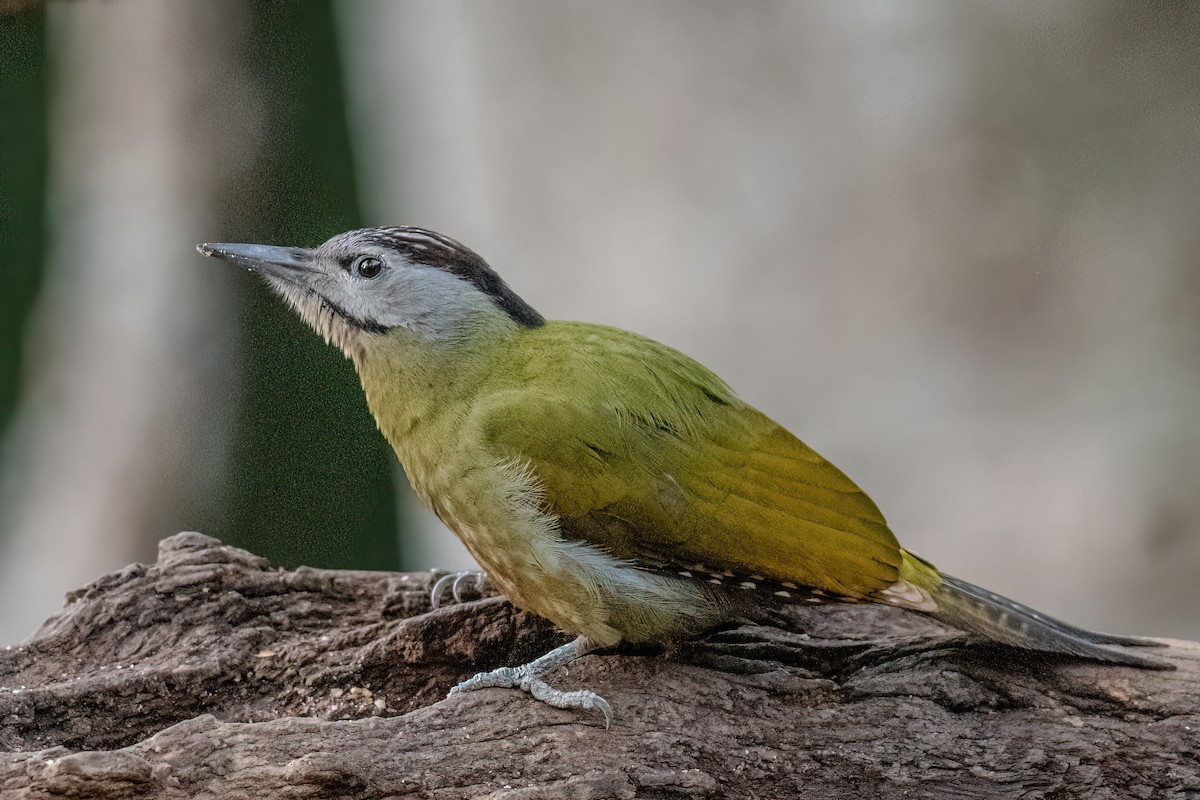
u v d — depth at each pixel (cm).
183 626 805
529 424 740
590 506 734
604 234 1371
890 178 1291
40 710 719
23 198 1335
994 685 747
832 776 688
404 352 779
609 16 1324
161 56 1304
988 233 1278
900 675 754
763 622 826
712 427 755
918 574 755
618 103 1341
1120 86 1231
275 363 1365
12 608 1352
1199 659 768
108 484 1338
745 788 679
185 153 1314
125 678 744
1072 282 1270
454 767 650
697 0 1301
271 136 1350
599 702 693
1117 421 1272
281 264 819
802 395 1345
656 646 788
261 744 636
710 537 736
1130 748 706
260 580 840
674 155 1335
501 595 844
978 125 1263
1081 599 1286
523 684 714
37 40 1302
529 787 639
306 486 1389
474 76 1377
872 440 1334
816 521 739
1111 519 1273
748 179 1321
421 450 774
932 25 1255
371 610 858
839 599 745
